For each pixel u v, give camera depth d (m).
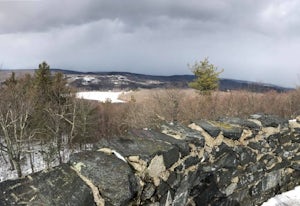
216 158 4.33
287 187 5.71
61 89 30.03
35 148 26.55
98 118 33.03
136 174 3.08
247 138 4.84
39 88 29.17
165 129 4.25
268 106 28.42
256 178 5.04
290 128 5.70
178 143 3.69
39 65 30.50
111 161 2.96
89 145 29.39
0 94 23.39
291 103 29.02
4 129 20.58
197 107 24.20
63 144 26.39
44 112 26.48
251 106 27.39
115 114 33.94
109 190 2.67
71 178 2.66
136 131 3.96
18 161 20.69
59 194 2.47
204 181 4.24
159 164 3.35
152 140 3.63
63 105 27.42
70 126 28.05
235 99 27.64
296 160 5.80
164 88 26.19
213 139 4.29
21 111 21.80
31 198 2.38
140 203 3.16
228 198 4.59
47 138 25.97
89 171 2.79
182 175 3.74
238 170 4.69
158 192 3.35
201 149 4.07
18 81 31.81
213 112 24.59
